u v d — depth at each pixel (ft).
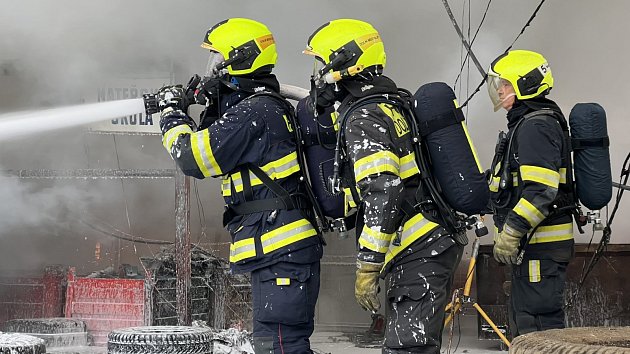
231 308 21.70
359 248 10.37
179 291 20.20
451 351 22.76
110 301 20.31
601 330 8.96
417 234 10.73
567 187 14.57
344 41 10.92
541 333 8.65
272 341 11.38
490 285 23.45
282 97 11.89
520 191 14.49
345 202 11.74
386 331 10.91
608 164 14.53
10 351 12.86
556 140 14.11
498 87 14.94
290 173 11.53
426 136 10.81
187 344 15.20
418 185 10.84
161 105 12.16
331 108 11.62
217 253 33.65
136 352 14.99
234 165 11.46
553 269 14.48
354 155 10.37
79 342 19.84
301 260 11.41
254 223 11.45
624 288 23.04
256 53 11.85
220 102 12.14
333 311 27.76
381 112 10.54
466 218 11.15
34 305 21.29
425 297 10.67
